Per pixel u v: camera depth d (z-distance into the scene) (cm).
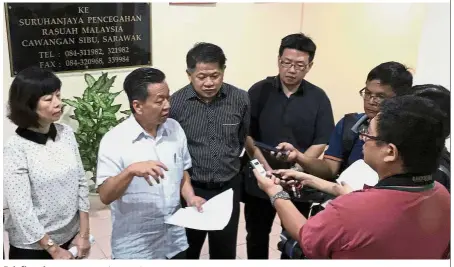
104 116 265
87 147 267
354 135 156
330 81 343
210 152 173
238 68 331
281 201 120
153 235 146
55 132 138
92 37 276
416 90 118
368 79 142
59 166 135
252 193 192
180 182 152
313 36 338
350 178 143
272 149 177
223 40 319
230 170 179
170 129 149
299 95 190
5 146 129
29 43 256
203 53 157
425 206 92
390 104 95
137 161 137
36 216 131
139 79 130
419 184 92
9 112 129
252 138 199
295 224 111
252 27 326
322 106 192
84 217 148
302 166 175
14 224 130
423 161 90
